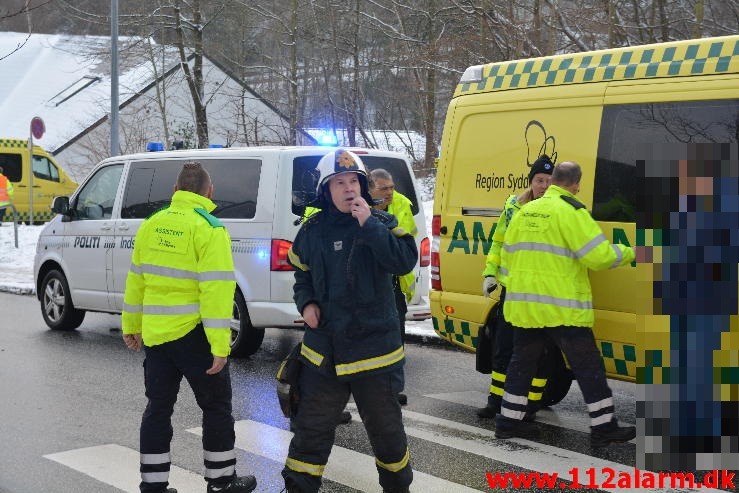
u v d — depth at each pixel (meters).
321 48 24.66
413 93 23.14
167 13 24.58
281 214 8.14
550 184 5.73
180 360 4.57
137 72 34.75
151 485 4.57
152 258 4.59
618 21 16.98
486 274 6.11
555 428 6.23
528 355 5.79
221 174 8.61
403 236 4.05
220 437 4.67
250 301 8.27
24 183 24.69
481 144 6.59
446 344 9.47
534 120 6.23
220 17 25.81
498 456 5.55
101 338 10.05
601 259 5.28
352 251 4.00
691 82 5.39
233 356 8.67
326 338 4.05
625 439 5.55
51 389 7.47
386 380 4.05
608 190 5.73
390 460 4.11
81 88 38.91
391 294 4.12
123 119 32.72
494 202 6.47
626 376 5.67
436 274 6.88
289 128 24.34
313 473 4.10
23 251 19.02
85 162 34.03
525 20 17.38
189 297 4.55
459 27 20.36
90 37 26.62
